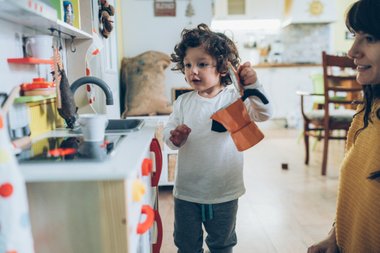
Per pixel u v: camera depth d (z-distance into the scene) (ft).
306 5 16.43
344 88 9.18
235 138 3.70
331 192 8.16
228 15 16.97
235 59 4.32
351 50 2.57
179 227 4.36
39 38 4.08
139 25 9.48
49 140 3.71
